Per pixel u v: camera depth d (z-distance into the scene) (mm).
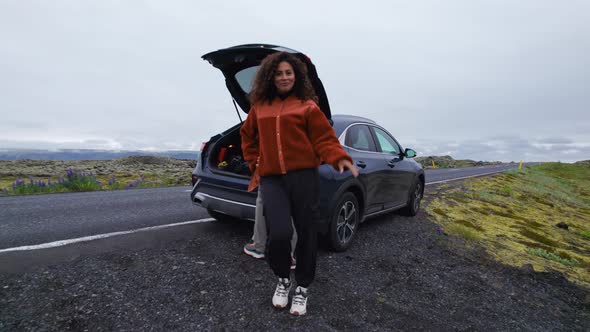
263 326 2150
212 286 2646
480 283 3305
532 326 2594
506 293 3146
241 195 3467
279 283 2355
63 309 2162
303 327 2178
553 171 46312
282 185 2160
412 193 5816
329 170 3383
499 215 7578
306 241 2215
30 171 13852
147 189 9422
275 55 2162
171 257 3191
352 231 3883
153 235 3896
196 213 5395
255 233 3105
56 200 6641
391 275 3248
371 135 4688
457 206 7797
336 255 3643
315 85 3037
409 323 2389
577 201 17562
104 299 2326
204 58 3609
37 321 2008
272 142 2092
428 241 4523
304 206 2133
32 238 3641
